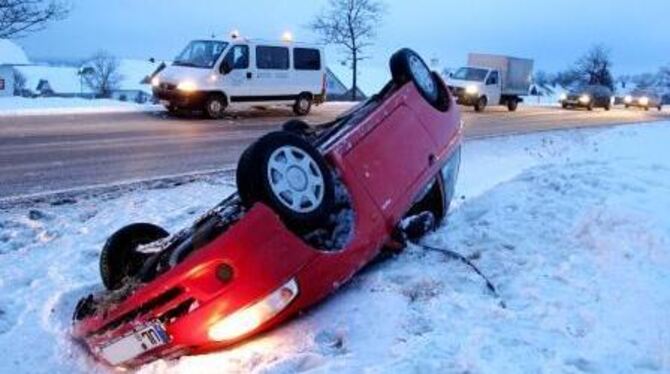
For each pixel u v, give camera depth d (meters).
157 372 4.12
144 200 9.03
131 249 5.24
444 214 6.04
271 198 4.17
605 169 7.04
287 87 21.62
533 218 5.69
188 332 4.02
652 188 6.24
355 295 4.65
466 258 5.13
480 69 30.84
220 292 3.96
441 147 5.59
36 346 4.86
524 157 13.88
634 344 3.67
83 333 4.52
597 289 4.36
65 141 14.16
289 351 4.06
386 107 5.27
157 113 20.73
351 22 43.00
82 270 6.23
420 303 4.39
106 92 83.56
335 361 3.77
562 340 3.77
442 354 3.65
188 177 10.95
